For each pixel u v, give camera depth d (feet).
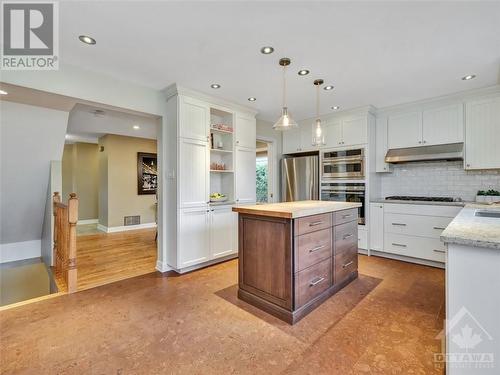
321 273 7.84
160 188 11.07
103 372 5.07
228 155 12.78
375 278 9.87
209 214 11.34
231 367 5.20
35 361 5.38
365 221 12.86
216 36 6.80
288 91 10.84
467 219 5.82
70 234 8.82
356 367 5.16
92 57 7.90
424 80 9.68
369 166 12.77
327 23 6.24
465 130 10.88
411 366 5.17
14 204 12.46
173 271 10.85
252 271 7.79
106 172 20.27
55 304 7.92
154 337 6.21
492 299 3.76
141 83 9.96
